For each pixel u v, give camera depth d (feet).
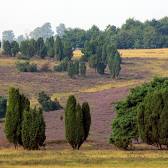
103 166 314.96
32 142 441.68
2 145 485.15
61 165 320.50
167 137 436.35
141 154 388.16
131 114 466.70
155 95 436.35
